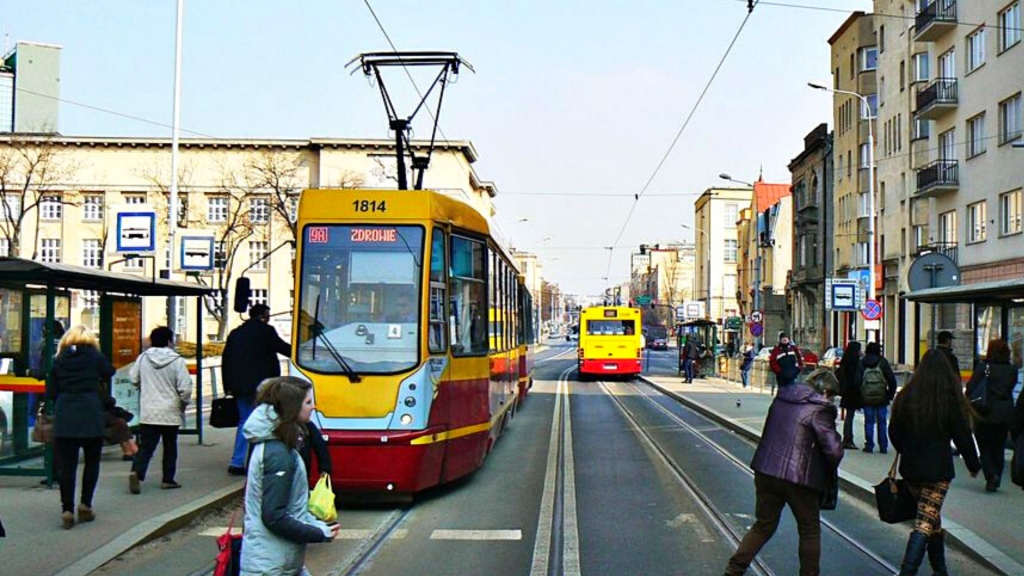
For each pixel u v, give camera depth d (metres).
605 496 12.41
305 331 11.40
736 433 20.97
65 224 66.19
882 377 16.00
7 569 7.88
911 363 47.19
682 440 19.41
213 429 18.30
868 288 29.42
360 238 11.62
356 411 11.09
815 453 7.42
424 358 11.26
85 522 9.53
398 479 10.95
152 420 11.12
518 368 23.64
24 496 10.88
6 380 11.52
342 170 66.50
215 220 65.94
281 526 5.20
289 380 5.42
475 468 13.06
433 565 8.67
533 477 14.03
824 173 64.12
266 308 12.84
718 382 42.62
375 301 11.45
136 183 66.06
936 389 7.86
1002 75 35.84
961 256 39.41
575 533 10.05
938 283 17.27
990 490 11.90
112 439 13.39
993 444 11.95
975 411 11.76
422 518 10.88
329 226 11.68
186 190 62.16
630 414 26.03
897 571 8.51
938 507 7.88
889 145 50.91
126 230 17.23
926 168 41.78
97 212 66.50
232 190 60.72
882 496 8.12
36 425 11.41
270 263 65.12
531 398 32.50
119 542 8.77
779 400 7.64
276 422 5.32
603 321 45.62
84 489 9.52
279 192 56.47
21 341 12.49
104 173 66.19
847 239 58.44
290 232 62.44
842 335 57.34
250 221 58.66
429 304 11.46
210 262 18.53
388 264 11.54
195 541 9.43
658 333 113.62
